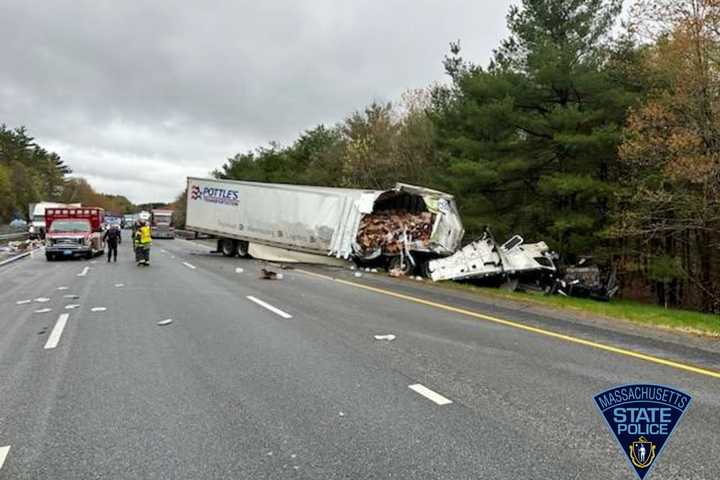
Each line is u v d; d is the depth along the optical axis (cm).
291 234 2428
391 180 3784
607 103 2014
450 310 1109
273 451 404
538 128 2134
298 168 6281
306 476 364
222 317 977
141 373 608
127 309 1063
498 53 2464
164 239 5731
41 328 873
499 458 392
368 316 1011
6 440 425
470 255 1880
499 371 625
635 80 2022
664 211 1916
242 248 2723
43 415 478
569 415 481
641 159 1800
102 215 3259
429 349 737
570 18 2177
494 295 1436
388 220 2227
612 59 2092
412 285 1647
